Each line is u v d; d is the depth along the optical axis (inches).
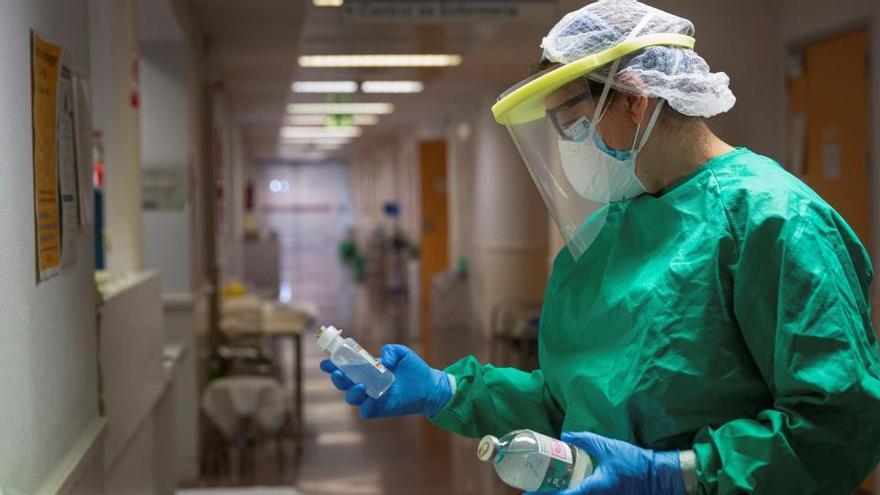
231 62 354.9
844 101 183.6
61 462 86.7
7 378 67.8
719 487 58.6
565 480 62.3
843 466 58.2
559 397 74.0
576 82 64.2
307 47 324.5
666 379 62.6
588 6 67.2
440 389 75.6
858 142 180.1
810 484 58.2
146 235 232.5
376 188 980.6
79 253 97.7
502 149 438.6
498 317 404.5
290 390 331.0
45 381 80.7
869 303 63.9
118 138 168.7
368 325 503.2
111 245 167.9
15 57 72.5
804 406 58.1
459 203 540.4
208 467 236.7
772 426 58.1
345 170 1362.0
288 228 1355.8
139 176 176.1
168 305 232.2
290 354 410.3
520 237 436.5
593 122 64.0
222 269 397.7
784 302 58.8
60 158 89.0
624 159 64.8
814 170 194.2
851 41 180.9
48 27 85.3
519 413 77.9
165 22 215.5
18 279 71.9
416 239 666.8
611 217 70.2
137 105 176.9
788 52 194.5
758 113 196.1
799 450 58.0
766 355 60.9
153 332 161.2
